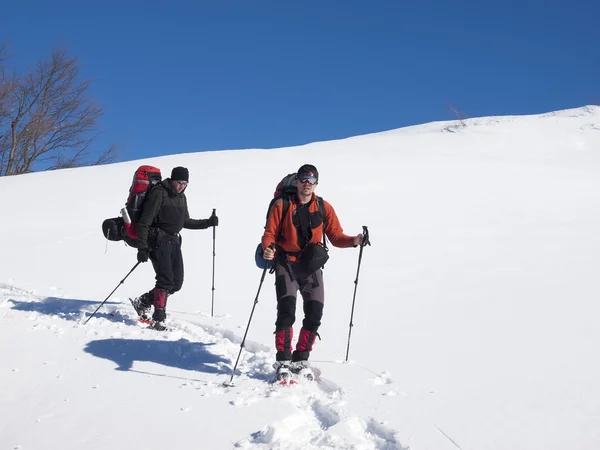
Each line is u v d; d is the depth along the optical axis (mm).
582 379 4406
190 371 4902
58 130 32156
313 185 4543
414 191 15180
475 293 7164
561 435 3531
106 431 3799
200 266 9156
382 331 5820
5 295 7465
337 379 4551
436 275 8242
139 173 6246
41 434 3770
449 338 5523
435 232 11398
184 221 6359
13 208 13617
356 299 7117
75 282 8125
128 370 4914
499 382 4410
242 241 10820
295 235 4562
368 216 12812
